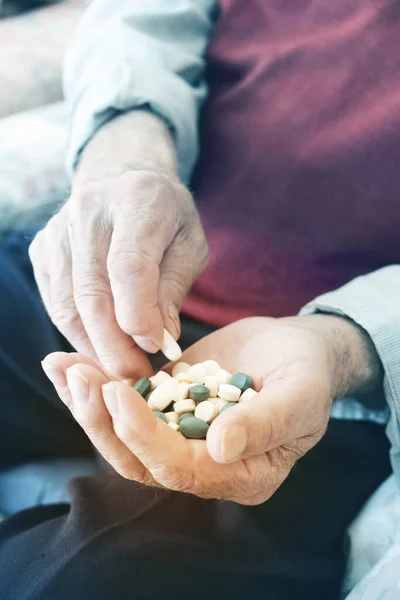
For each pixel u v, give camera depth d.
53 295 0.55
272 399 0.43
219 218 0.69
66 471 0.61
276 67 0.67
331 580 0.53
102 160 0.63
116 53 0.71
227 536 0.51
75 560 0.48
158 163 0.63
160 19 0.75
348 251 0.64
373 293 0.55
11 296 0.64
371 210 0.63
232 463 0.44
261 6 0.70
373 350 0.54
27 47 1.00
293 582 0.51
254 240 0.67
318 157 0.65
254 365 0.50
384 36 0.63
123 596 0.47
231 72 0.72
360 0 0.64
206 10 0.80
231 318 0.68
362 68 0.63
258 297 0.67
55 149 0.78
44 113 0.84
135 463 0.44
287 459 0.46
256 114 0.68
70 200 0.58
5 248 0.69
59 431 0.63
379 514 0.54
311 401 0.45
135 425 0.41
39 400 0.62
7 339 0.63
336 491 0.56
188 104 0.70
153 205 0.53
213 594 0.49
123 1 0.78
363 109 0.63
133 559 0.48
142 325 0.49
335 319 0.55
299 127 0.66
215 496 0.45
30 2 1.18
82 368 0.41
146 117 0.68
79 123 0.68
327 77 0.65
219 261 0.69
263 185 0.67
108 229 0.53
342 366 0.51
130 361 0.51
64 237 0.55
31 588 0.47
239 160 0.69
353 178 0.63
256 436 0.42
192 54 0.77
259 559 0.51
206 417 0.47
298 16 0.67
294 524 0.54
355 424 0.60
